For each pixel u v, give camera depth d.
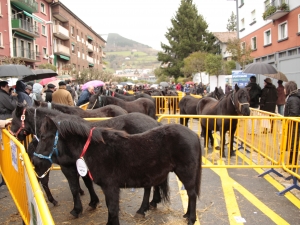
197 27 47.81
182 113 11.06
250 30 26.48
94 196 4.61
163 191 4.23
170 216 4.39
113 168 3.62
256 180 5.86
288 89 6.44
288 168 5.54
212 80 26.78
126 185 3.71
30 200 2.61
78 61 45.94
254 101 10.74
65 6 38.81
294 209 4.57
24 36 28.19
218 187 5.50
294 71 18.88
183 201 4.93
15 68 7.55
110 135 3.69
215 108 7.83
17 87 7.68
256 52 25.22
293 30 18.97
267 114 7.43
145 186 3.77
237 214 4.41
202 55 37.59
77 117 4.30
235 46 23.86
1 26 23.81
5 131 4.39
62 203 4.92
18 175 3.47
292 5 18.95
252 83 10.73
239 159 7.15
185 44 47.00
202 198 4.99
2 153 4.85
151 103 9.40
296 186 5.10
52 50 35.38
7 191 5.53
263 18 21.48
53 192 5.41
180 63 46.88
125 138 3.70
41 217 1.82
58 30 36.50
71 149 3.71
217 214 4.41
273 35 21.80
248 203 4.79
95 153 3.61
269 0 22.41
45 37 33.97
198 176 3.86
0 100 6.50
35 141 4.64
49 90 10.05
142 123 4.68
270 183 5.69
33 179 2.38
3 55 23.83
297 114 6.19
